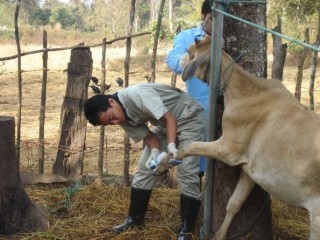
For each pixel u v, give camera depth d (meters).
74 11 63.81
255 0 3.91
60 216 4.95
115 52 25.80
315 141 3.33
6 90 14.73
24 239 4.41
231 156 3.74
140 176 4.49
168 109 4.21
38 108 11.99
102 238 4.48
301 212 5.07
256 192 4.09
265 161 3.56
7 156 4.50
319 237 3.31
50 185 5.76
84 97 5.82
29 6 55.41
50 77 17.28
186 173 4.21
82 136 5.89
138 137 4.30
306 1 18.56
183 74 3.92
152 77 5.64
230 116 3.73
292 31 18.83
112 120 4.12
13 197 4.57
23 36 39.06
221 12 3.68
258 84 3.73
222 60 3.84
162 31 10.85
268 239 4.21
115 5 50.50
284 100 3.62
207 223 4.23
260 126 3.64
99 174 5.65
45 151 7.83
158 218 4.88
